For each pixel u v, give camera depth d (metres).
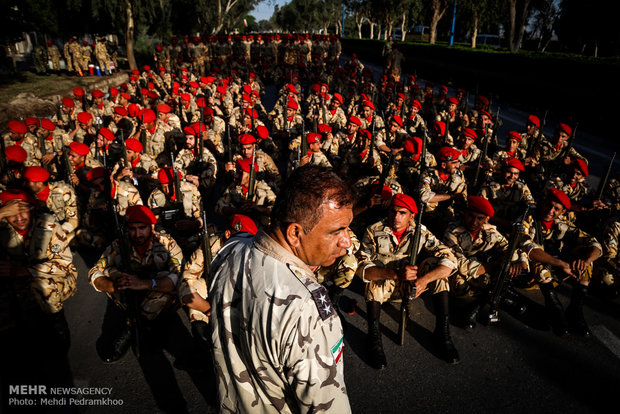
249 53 24.83
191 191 4.87
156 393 2.95
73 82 17.89
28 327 3.26
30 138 6.09
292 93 12.23
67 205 4.55
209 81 14.00
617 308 4.08
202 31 31.50
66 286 3.28
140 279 3.05
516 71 17.97
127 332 3.33
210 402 2.88
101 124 8.93
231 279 1.18
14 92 14.36
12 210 2.98
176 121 7.86
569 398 2.97
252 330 1.08
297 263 1.16
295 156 6.62
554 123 12.78
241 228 3.06
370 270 3.33
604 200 5.09
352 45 45.53
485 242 3.86
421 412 2.84
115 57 24.22
